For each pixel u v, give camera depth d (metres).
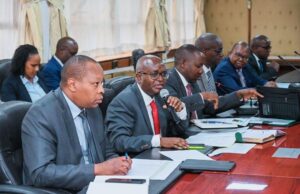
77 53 4.88
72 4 5.14
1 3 4.26
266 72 5.42
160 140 2.51
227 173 2.05
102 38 5.67
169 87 3.18
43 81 4.18
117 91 3.21
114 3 5.81
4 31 4.30
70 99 2.21
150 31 6.52
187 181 1.96
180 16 7.30
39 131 2.09
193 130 2.95
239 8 7.89
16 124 2.18
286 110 3.22
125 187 1.80
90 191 1.78
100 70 2.21
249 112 3.53
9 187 1.97
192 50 3.24
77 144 2.19
